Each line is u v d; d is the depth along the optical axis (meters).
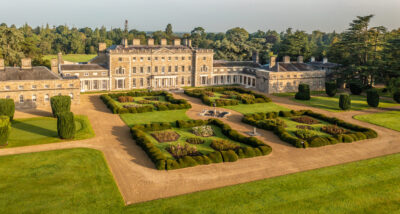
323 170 35.38
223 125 50.00
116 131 49.00
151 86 93.31
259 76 93.38
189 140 44.28
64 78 66.75
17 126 49.69
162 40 99.06
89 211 25.97
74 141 43.44
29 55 107.88
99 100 73.12
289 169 35.84
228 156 37.62
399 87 73.56
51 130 48.12
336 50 105.56
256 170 35.41
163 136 45.53
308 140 44.25
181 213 26.03
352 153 41.47
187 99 77.00
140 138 43.03
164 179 32.66
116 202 27.53
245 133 49.28
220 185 31.55
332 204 27.94
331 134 49.44
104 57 90.38
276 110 66.75
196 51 97.50
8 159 36.03
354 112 66.44
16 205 26.41
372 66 85.25
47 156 37.38
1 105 49.59
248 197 28.92
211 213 26.11
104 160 37.03
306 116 60.31
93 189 29.69
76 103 67.06
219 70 103.62
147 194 29.41
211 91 87.12
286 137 45.44
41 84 63.09
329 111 66.81
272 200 28.44
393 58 87.19
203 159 36.56
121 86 88.88
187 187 31.00
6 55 94.25
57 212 25.62
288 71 91.19
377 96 70.69
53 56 196.38
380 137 48.69
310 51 130.88
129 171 34.41
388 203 28.34
